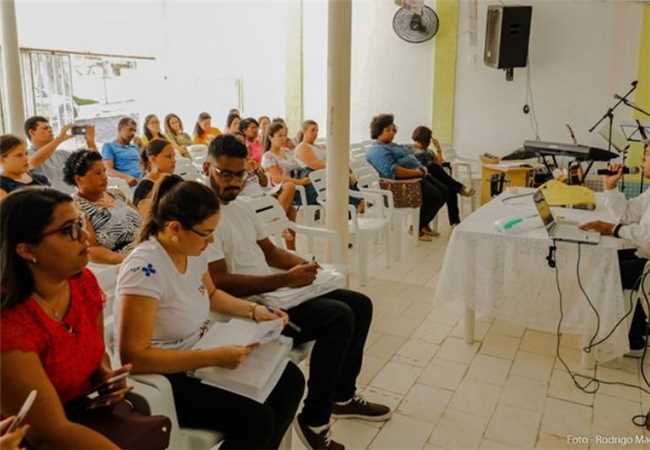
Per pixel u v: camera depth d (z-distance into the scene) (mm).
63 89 6277
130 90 7250
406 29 6586
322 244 4762
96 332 1344
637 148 5629
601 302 2562
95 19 6625
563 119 6223
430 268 4285
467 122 6645
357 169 4656
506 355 2877
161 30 7672
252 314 1822
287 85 7488
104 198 2607
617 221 2883
